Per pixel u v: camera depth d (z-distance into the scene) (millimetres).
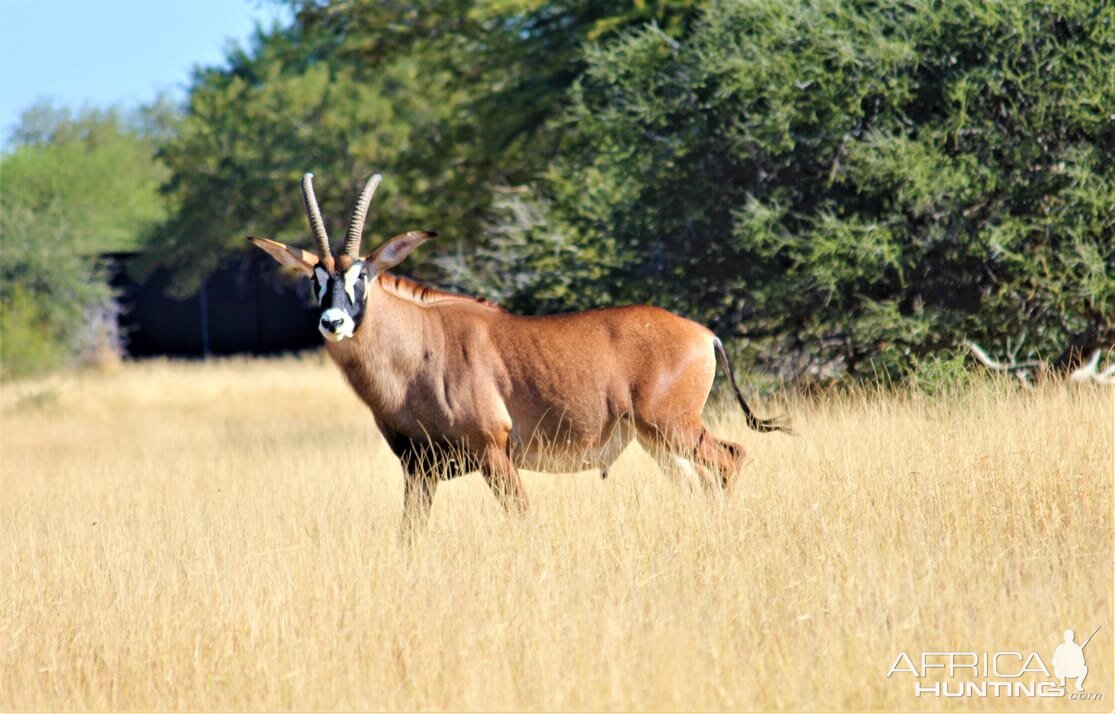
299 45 129000
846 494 27016
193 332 152000
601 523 26469
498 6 74500
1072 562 22375
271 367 121625
